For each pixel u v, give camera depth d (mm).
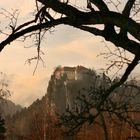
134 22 6277
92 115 7941
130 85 7945
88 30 6969
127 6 7168
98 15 6270
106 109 7926
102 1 7031
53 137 41344
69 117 8008
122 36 6875
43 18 7051
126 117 7887
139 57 7000
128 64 7340
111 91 7680
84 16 6293
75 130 7992
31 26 6367
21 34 6363
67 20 6348
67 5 6328
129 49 6883
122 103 7938
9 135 65688
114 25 6621
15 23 6461
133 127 7848
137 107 7898
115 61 7949
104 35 6961
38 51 7516
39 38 7379
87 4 7047
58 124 8016
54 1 6363
